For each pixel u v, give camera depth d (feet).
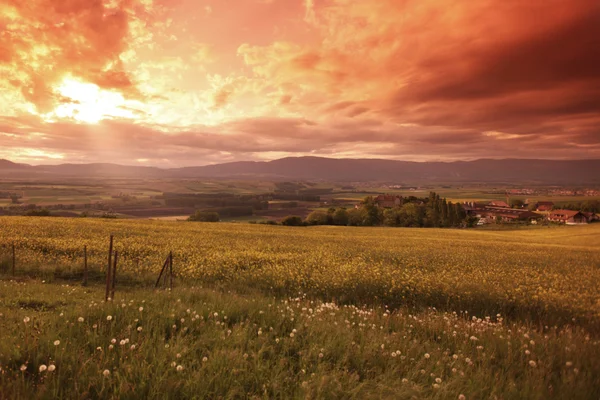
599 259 99.25
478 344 18.54
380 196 529.04
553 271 72.43
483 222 382.42
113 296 25.64
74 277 45.29
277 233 163.12
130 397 10.43
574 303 37.50
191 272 50.52
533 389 12.18
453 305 35.60
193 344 14.51
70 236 98.37
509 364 15.24
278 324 18.20
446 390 11.53
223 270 54.70
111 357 12.73
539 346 17.80
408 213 343.46
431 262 79.00
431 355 15.42
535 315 33.24
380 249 104.17
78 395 10.12
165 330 16.40
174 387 10.98
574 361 15.48
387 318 23.15
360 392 11.55
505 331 21.47
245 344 15.14
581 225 317.42
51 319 16.61
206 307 20.95
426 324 22.52
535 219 388.78
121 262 56.18
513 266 78.13
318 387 11.11
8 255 54.54
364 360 14.23
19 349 12.71
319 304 29.22
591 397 11.98
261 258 68.54
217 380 11.52
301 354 14.57
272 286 44.73
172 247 84.12
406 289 41.19
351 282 44.62
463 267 73.46
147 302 21.13
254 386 11.78
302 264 62.49
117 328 15.90
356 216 343.46
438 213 354.33
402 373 13.65
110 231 120.88
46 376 10.87
